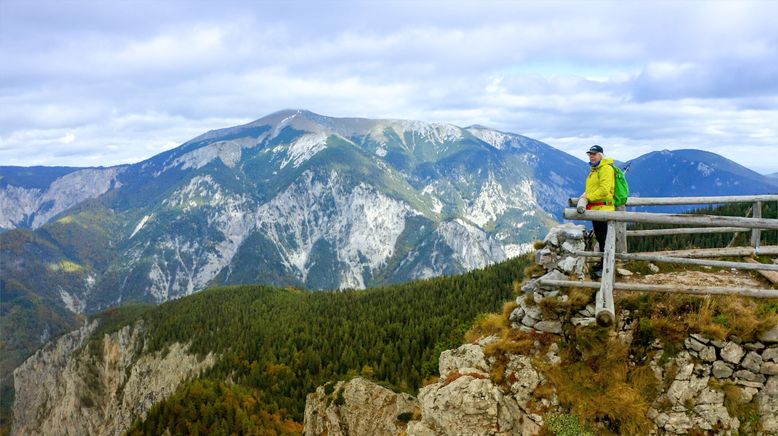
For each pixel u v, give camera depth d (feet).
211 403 314.76
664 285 48.34
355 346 389.39
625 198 53.36
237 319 570.05
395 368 308.60
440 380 56.95
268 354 426.10
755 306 45.78
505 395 50.01
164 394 497.87
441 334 328.29
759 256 58.59
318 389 161.38
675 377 45.16
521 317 55.88
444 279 517.55
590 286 50.55
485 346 55.77
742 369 43.52
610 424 45.65
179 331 571.28
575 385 47.62
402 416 134.21
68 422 635.25
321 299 615.57
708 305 46.47
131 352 628.69
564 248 54.44
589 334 49.06
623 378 46.83
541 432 46.85
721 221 47.16
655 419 44.55
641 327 47.85
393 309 441.27
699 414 43.47
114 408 580.30
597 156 53.11
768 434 41.29
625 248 57.21
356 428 141.18
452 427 50.29
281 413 314.76
